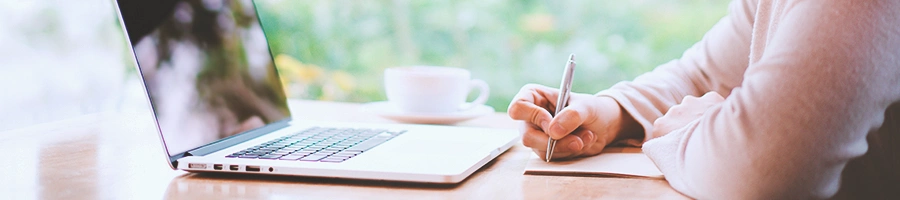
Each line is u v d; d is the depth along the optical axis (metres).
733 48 0.94
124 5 0.70
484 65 2.86
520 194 0.60
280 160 0.66
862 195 0.56
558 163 0.74
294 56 2.83
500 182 0.65
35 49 1.51
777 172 0.53
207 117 0.77
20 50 1.47
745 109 0.55
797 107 0.52
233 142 0.79
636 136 0.89
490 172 0.69
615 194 0.60
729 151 0.55
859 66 0.51
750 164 0.54
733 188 0.54
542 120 0.75
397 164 0.65
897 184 0.56
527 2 2.81
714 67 0.96
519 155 0.80
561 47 2.81
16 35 1.46
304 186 0.62
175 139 0.69
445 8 2.84
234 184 0.62
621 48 2.78
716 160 0.56
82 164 0.71
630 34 2.76
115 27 1.77
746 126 0.54
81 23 1.66
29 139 0.86
